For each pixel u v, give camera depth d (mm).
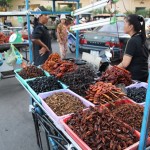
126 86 2078
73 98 1886
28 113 3316
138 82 2188
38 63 3811
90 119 1310
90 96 1826
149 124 1120
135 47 2383
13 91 4250
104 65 2727
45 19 3854
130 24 2416
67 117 1478
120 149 1157
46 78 2328
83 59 3006
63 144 1644
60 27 6672
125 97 1788
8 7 18516
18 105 3613
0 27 8078
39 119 2010
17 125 2969
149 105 1065
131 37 2465
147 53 2555
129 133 1268
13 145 2541
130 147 1164
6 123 3021
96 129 1248
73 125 1381
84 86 2025
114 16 1896
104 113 1347
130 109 1560
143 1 18266
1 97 3957
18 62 3797
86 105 1778
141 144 1151
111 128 1258
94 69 2523
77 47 3764
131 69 2461
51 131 1845
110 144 1174
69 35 7805
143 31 2439
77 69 2354
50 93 1996
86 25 2305
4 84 4633
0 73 4348
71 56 7598
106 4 1953
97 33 6355
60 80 2307
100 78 2164
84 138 1232
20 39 4375
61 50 6793
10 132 2799
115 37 5742
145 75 2488
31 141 2611
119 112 1538
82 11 2443
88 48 6430
